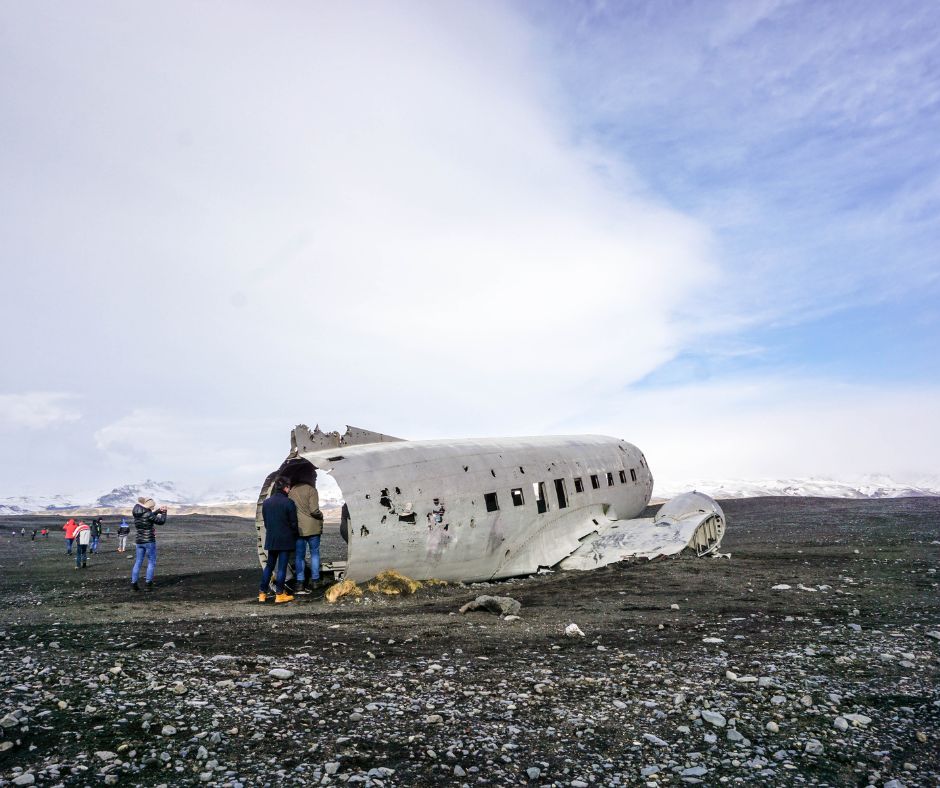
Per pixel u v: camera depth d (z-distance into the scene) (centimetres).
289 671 622
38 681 568
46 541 3734
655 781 407
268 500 1279
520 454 1664
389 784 396
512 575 1512
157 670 621
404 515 1345
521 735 476
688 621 891
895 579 1207
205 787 382
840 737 471
